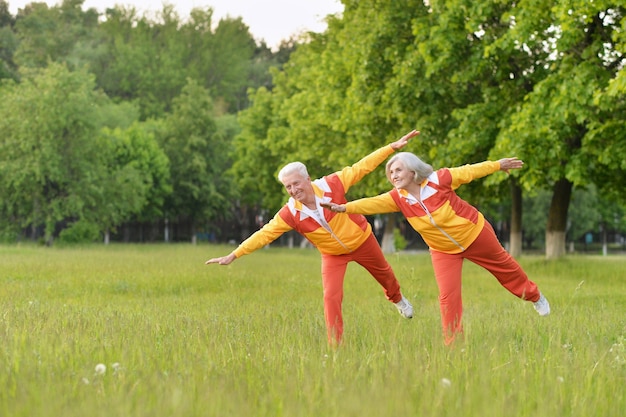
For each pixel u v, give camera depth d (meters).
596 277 18.83
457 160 22.66
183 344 6.42
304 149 37.69
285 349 6.19
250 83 105.00
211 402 4.17
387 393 4.34
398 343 6.41
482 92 22.64
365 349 6.35
